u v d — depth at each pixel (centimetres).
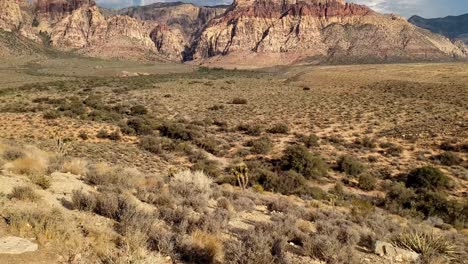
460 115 5391
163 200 1091
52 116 5238
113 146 3894
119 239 670
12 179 977
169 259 646
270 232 905
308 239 866
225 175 3078
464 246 1191
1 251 525
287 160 3356
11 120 4853
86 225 696
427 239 1019
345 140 4519
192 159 3722
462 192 2916
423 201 2442
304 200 2123
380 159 3772
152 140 4188
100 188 1106
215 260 699
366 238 1049
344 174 3319
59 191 986
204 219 894
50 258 546
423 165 3550
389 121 5459
